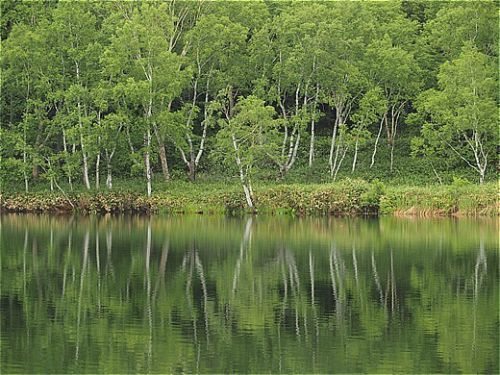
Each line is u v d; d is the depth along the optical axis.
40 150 66.06
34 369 19.36
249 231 47.81
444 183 68.81
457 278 30.34
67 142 67.75
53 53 63.06
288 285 29.34
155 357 20.23
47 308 25.62
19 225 51.88
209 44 69.12
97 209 62.09
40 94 65.00
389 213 58.53
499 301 26.23
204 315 24.59
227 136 61.72
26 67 63.91
